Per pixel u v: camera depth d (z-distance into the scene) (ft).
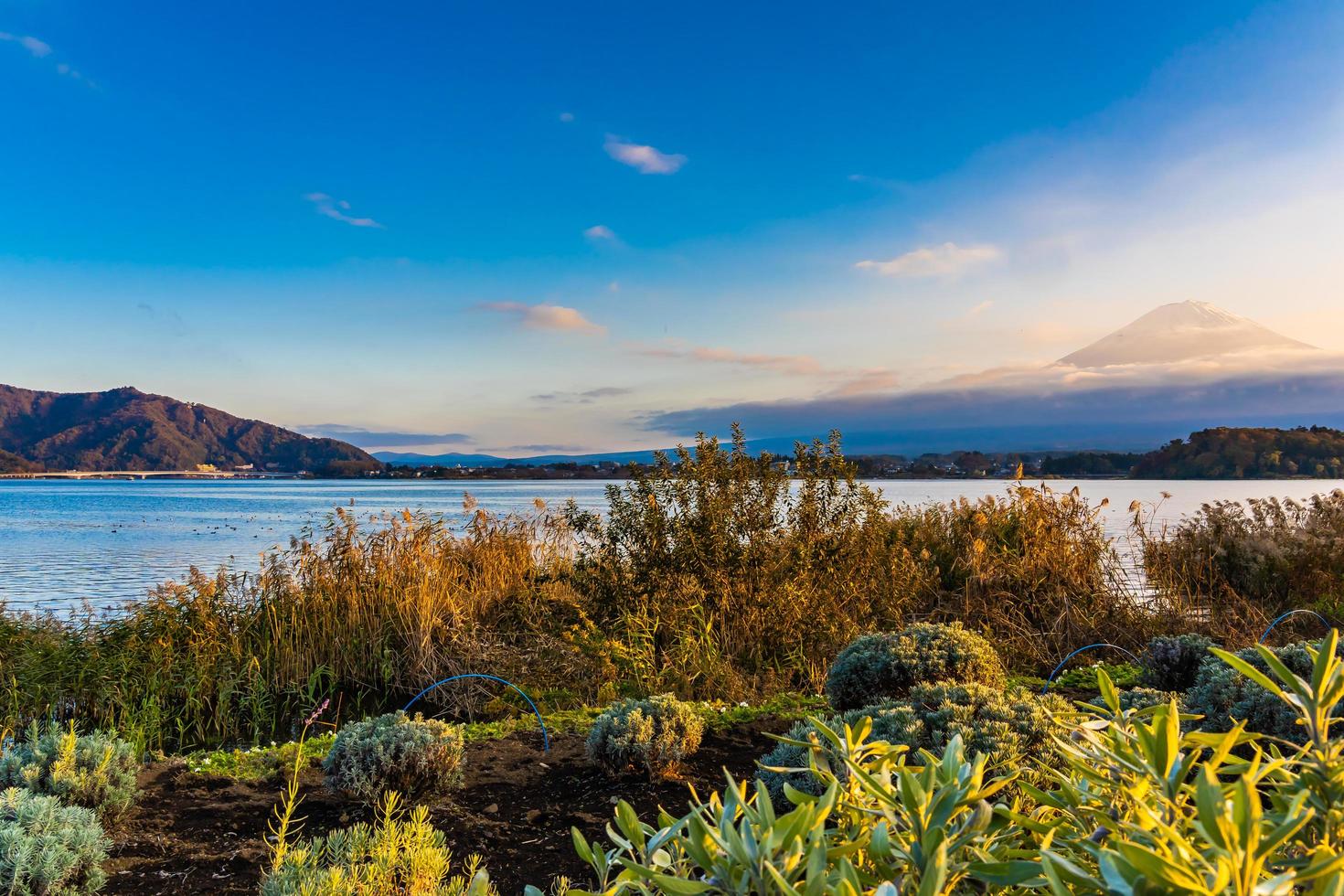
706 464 30.96
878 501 31.63
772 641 29.09
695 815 4.05
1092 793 4.78
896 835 4.47
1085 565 33.91
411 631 29.63
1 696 24.50
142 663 26.30
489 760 18.74
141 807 15.79
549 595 34.96
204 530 110.52
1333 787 3.74
